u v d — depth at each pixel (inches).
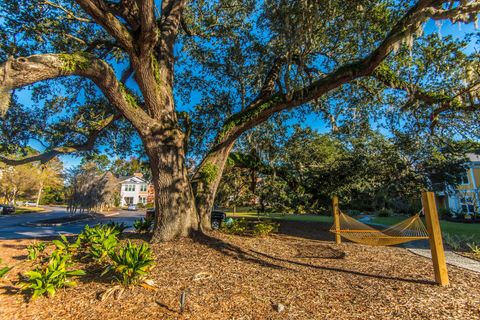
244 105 418.0
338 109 418.0
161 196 255.3
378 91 375.6
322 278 163.6
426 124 364.5
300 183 522.3
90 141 309.4
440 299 133.5
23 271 185.5
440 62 289.6
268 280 157.3
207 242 242.1
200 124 449.1
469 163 773.3
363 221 591.8
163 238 247.6
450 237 332.8
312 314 115.9
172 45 294.5
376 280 161.9
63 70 180.4
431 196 167.8
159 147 255.3
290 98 271.6
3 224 641.0
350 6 261.7
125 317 115.1
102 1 192.5
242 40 383.9
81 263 193.0
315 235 364.8
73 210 930.7
